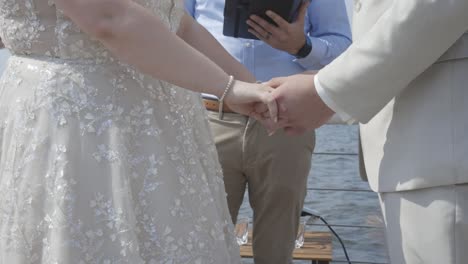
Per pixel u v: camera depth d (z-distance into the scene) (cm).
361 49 195
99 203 206
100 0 196
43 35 209
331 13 317
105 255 206
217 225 227
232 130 304
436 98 193
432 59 187
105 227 206
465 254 194
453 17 180
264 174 308
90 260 206
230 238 246
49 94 208
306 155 307
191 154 224
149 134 214
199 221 221
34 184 209
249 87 218
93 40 208
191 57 208
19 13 211
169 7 227
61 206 203
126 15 199
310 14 320
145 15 201
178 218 215
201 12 316
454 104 190
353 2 221
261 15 281
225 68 259
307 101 213
